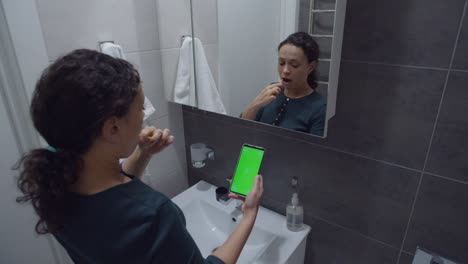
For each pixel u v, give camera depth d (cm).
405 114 80
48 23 89
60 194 47
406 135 82
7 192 114
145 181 132
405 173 86
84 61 45
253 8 90
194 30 108
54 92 43
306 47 81
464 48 68
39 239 127
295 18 80
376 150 89
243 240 67
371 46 79
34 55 90
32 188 48
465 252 83
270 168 116
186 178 152
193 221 128
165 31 116
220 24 100
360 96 86
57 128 45
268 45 89
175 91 122
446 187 80
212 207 127
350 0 79
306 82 84
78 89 43
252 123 114
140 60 115
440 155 79
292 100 90
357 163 94
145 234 50
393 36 76
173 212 54
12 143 106
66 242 54
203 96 115
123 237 50
